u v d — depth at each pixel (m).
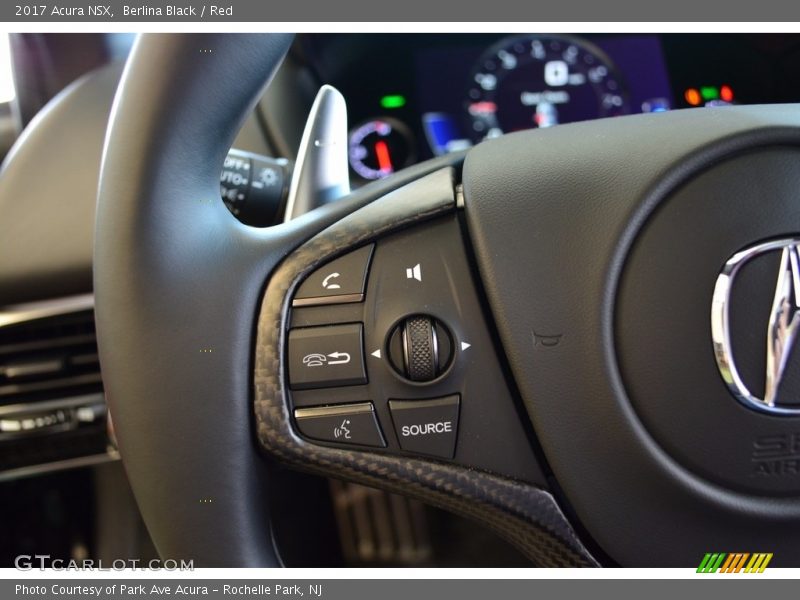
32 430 0.95
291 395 0.61
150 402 0.58
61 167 1.01
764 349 0.59
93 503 1.23
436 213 0.62
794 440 0.60
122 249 0.56
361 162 1.40
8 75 1.19
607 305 0.59
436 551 1.37
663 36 1.41
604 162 0.61
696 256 0.59
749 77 1.40
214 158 0.60
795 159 0.60
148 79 0.56
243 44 0.57
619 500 0.61
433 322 0.61
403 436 0.61
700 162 0.59
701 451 0.60
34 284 0.97
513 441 0.61
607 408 0.59
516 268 0.60
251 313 0.61
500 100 1.43
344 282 0.62
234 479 0.60
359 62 1.39
